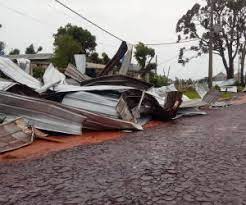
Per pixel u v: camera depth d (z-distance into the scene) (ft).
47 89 46.21
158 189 18.45
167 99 53.42
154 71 180.34
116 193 18.10
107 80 56.95
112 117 44.57
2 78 50.52
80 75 66.44
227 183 18.99
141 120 52.49
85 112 41.81
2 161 26.99
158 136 37.65
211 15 116.88
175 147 30.04
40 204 17.06
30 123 38.65
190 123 50.90
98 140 36.17
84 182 20.22
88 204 16.75
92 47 184.55
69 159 26.61
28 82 50.60
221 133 37.91
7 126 33.68
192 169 22.11
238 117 56.59
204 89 106.22
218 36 197.36
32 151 30.53
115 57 71.15
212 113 67.92
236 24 200.44
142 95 51.16
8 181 21.16
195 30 200.95
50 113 39.24
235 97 125.59
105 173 21.98
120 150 29.66
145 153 27.84
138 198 17.24
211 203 16.20
